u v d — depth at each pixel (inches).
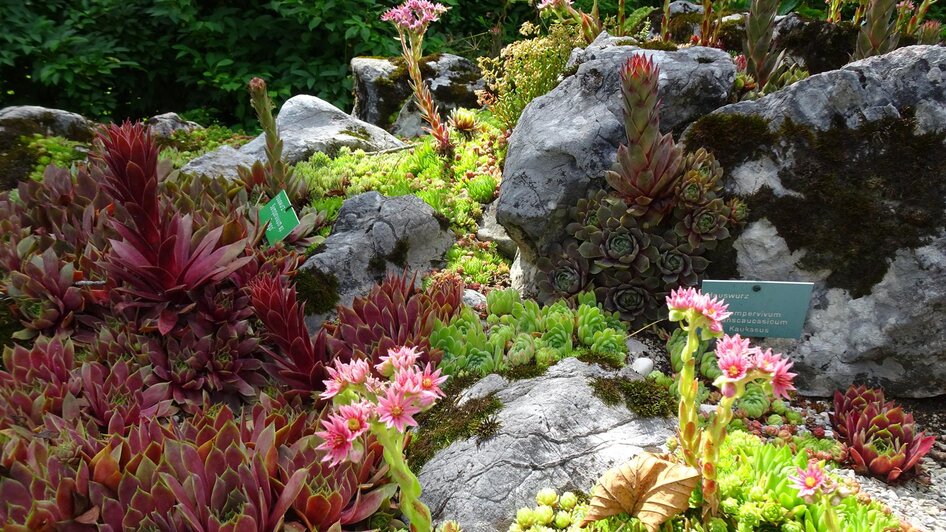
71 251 170.2
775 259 145.0
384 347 133.9
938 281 131.9
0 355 149.9
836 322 141.1
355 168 238.1
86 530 96.6
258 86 190.1
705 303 85.5
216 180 196.1
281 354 151.6
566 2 208.5
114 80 350.6
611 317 153.7
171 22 346.0
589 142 159.0
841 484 81.0
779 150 144.5
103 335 144.0
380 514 109.4
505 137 224.4
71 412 123.4
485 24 385.4
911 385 138.3
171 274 146.6
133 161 137.6
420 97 231.6
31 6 331.9
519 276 176.1
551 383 128.6
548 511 104.7
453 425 123.4
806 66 200.4
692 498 99.5
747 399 134.0
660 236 153.9
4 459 103.1
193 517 93.4
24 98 342.0
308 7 339.0
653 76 134.6
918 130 134.4
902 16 200.8
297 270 168.7
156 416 126.3
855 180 138.6
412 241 184.7
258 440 107.2
